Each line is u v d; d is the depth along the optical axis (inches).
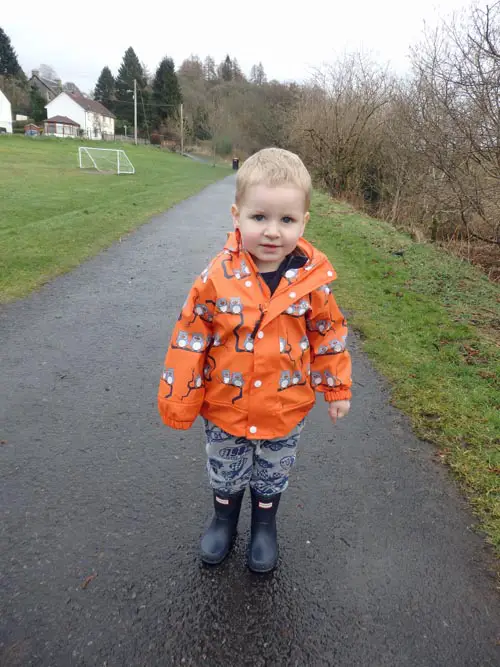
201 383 66.4
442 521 85.7
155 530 81.8
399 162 511.5
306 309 64.6
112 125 2864.2
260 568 74.0
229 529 78.6
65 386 127.0
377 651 63.9
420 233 390.9
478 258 330.0
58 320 172.9
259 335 62.6
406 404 123.6
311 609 69.3
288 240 60.7
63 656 61.6
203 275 63.8
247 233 60.7
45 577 72.1
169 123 2474.2
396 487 94.1
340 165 653.9
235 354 63.6
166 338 162.6
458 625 67.6
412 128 370.0
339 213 490.3
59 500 87.2
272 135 1708.9
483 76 265.1
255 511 78.0
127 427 110.4
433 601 70.9
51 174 810.8
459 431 110.7
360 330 174.6
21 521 82.1
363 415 119.0
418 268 265.0
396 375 138.9
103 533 80.6
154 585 71.9
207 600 70.0
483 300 216.4
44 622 65.6
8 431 106.3
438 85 336.5
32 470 94.5
